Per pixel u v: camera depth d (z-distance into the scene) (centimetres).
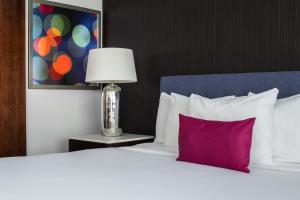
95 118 391
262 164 205
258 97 222
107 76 317
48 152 350
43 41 342
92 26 384
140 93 361
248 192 147
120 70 319
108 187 154
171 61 333
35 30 336
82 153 248
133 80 329
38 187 153
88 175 178
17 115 326
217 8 298
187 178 173
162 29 340
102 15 395
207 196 141
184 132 221
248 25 279
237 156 192
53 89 352
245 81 269
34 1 335
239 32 284
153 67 348
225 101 236
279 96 250
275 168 196
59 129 358
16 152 326
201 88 297
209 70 304
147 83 354
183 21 323
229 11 290
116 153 249
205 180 169
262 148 206
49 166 199
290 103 215
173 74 331
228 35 291
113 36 385
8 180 165
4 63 318
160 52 342
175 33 329
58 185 157
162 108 299
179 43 326
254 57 275
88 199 136
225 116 225
